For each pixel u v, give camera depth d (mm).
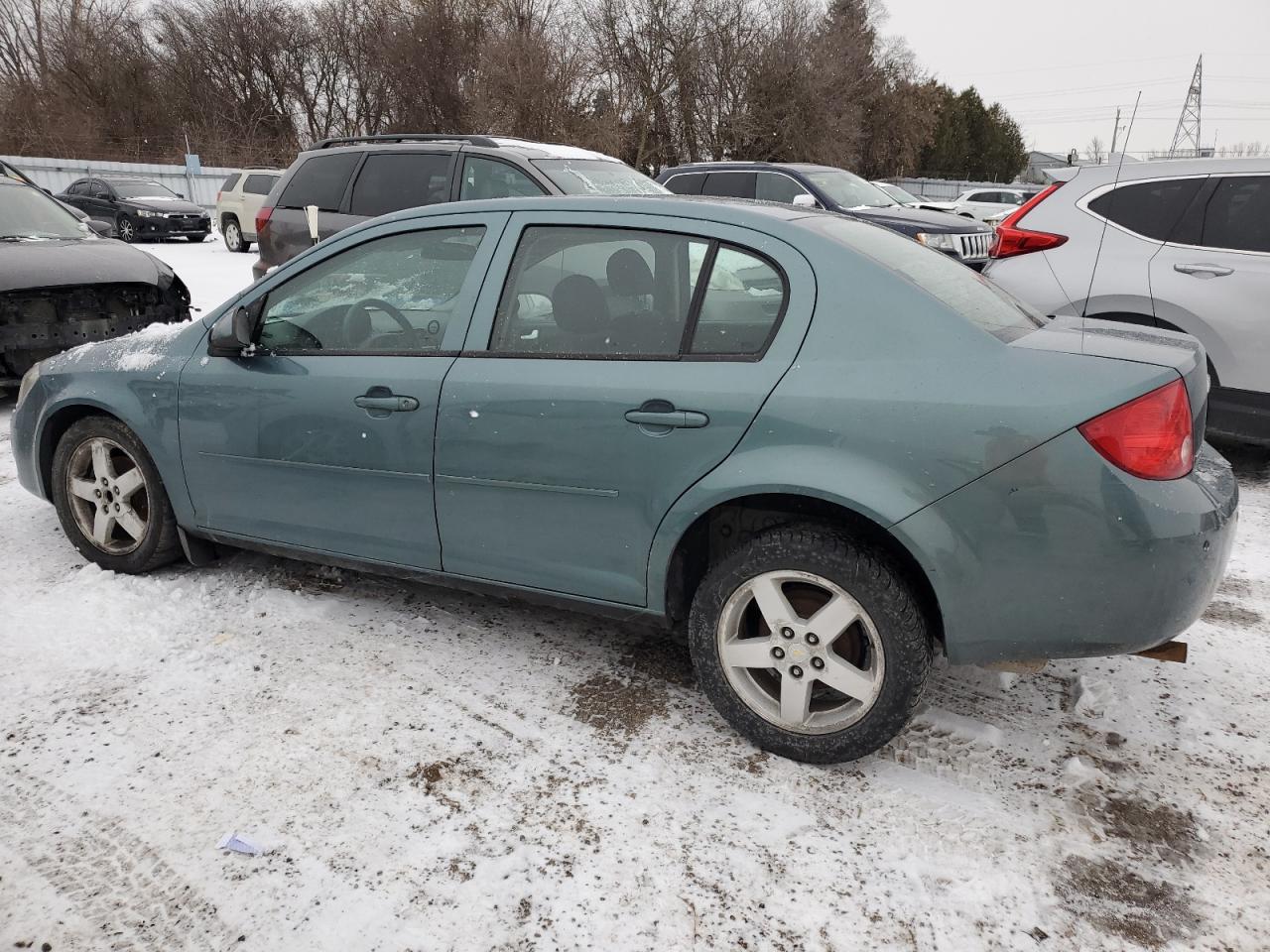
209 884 2166
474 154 7332
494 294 2939
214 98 46844
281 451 3285
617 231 2793
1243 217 4953
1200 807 2479
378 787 2512
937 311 2422
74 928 2041
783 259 2570
